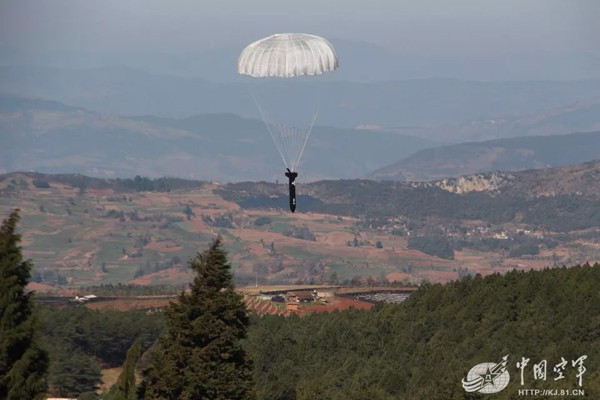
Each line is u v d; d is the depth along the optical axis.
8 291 88.75
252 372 129.12
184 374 121.38
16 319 89.25
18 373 86.31
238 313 127.81
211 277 126.62
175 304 126.62
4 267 89.69
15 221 91.94
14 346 88.62
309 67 175.50
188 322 124.50
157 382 122.19
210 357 122.38
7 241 90.38
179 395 121.25
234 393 122.25
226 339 122.69
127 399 96.56
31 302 90.94
